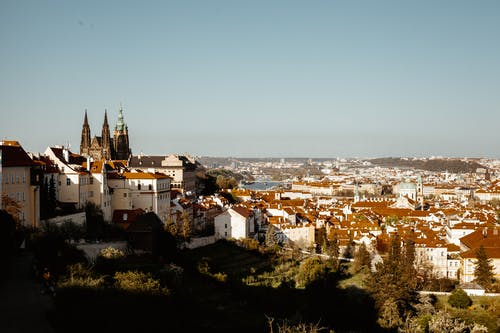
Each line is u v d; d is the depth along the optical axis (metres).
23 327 75.88
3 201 142.75
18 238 129.25
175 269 153.12
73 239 164.12
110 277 109.19
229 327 123.44
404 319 158.75
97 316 80.62
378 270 172.25
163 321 90.75
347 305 160.62
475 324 154.88
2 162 149.50
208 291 154.62
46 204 177.12
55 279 96.81
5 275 103.12
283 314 148.88
